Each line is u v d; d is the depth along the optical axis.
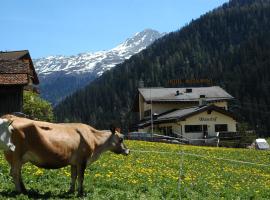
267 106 152.75
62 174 19.62
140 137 66.81
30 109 70.00
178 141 67.81
